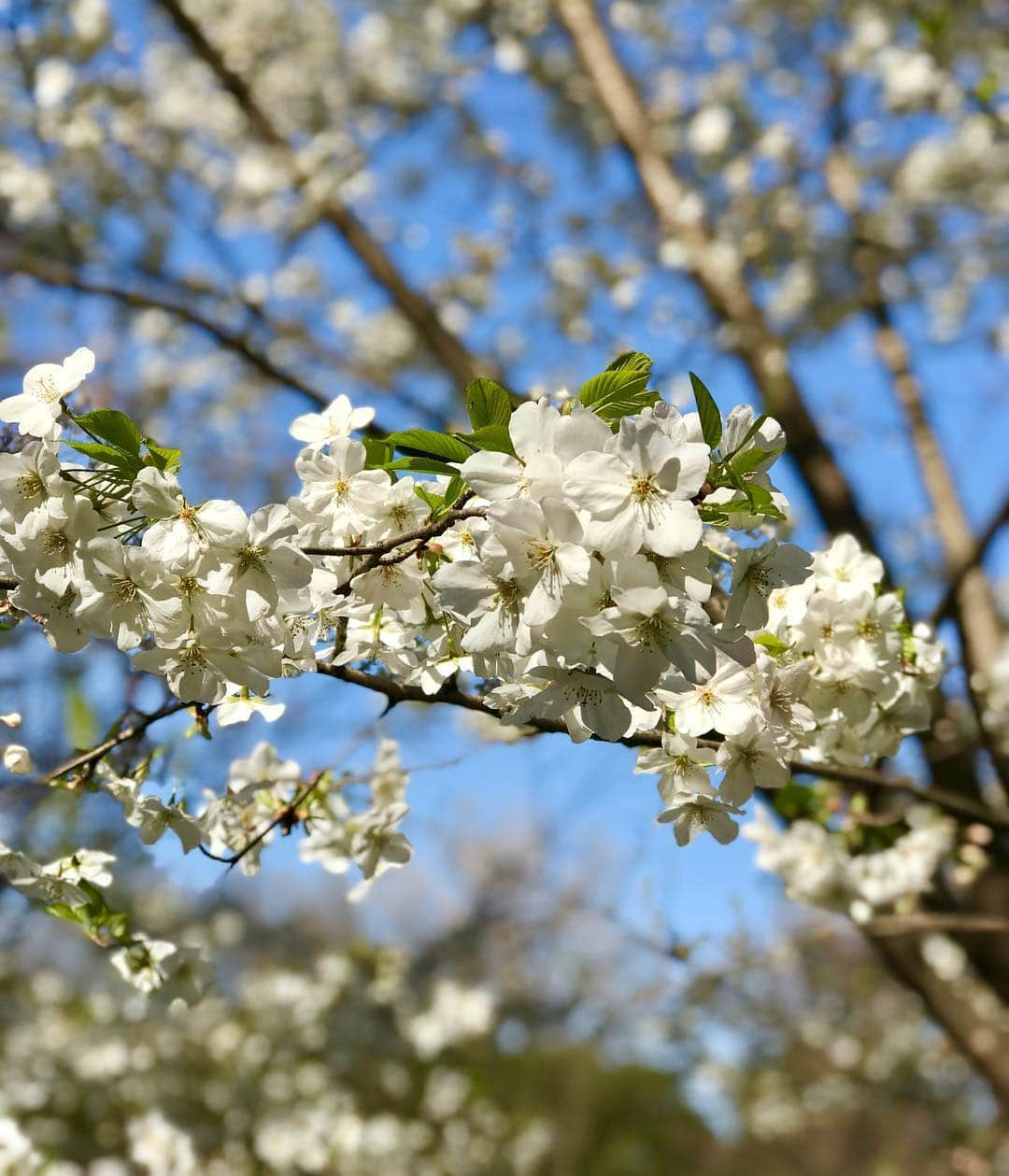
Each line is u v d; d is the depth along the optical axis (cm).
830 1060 1011
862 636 184
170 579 145
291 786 232
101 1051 721
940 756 380
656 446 132
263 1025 757
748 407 142
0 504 147
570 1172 1081
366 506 164
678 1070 1147
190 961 232
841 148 678
